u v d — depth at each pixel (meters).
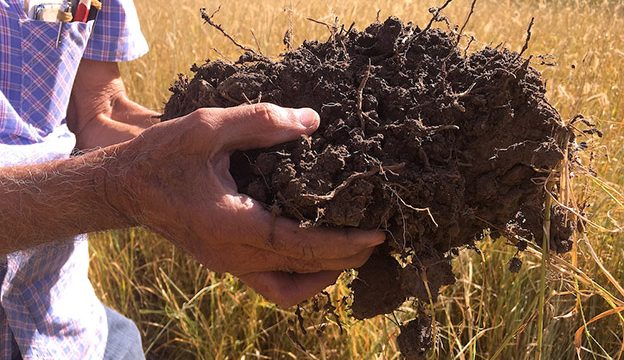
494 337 1.99
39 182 0.93
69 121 1.40
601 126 2.38
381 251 1.01
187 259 2.80
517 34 3.48
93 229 0.97
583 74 2.50
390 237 0.96
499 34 3.40
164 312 2.54
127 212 0.94
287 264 0.96
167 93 3.56
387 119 0.97
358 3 3.58
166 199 0.90
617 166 2.14
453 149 0.95
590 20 3.86
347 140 0.95
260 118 0.90
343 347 2.19
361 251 0.95
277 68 1.06
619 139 2.41
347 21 3.35
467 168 0.95
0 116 1.10
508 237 1.04
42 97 1.20
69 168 0.94
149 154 0.90
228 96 1.03
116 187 0.92
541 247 1.00
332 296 2.10
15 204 0.93
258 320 2.51
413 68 1.03
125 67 3.86
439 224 0.95
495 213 0.98
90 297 1.37
